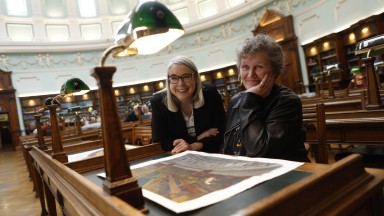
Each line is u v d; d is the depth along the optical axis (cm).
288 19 1284
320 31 1148
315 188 64
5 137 1744
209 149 202
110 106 84
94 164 157
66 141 449
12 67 1554
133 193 80
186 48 1753
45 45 1619
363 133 201
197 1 1714
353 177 76
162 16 87
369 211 78
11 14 1586
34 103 1600
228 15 1570
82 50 1733
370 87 229
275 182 87
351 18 989
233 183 90
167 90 207
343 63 1042
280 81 1341
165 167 125
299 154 131
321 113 183
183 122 214
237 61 158
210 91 221
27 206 415
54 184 150
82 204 91
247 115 135
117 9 1833
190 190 89
